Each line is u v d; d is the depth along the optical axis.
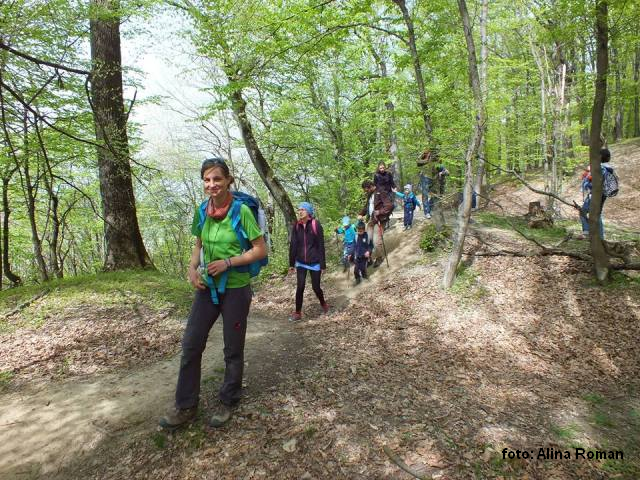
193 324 2.74
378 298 6.34
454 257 5.94
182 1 6.84
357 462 2.38
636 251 6.22
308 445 2.54
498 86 11.16
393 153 12.78
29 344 4.45
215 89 7.19
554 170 10.60
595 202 5.12
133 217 8.43
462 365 3.82
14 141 6.84
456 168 9.42
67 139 7.31
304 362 3.95
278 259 10.19
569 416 2.90
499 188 19.22
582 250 6.32
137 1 6.31
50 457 2.57
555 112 10.33
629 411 2.97
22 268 15.85
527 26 10.20
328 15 6.78
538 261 6.25
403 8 6.68
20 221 12.95
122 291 6.46
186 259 20.34
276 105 10.48
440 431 2.68
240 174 15.92
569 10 5.09
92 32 7.43
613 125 20.50
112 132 6.62
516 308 5.05
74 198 11.43
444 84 8.19
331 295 7.22
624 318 4.34
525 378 3.54
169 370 3.81
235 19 6.66
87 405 3.16
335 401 3.08
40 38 5.02
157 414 2.98
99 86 6.99
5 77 5.25
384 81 8.14
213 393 3.20
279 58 7.43
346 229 8.64
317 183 12.34
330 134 11.48
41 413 3.06
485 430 2.69
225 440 2.59
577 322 4.48
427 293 5.99
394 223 10.78
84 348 4.35
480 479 2.23
